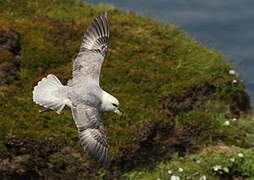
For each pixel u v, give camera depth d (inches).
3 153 701.9
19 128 723.4
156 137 766.5
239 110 868.6
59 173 717.3
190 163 761.6
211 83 856.3
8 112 745.0
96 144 440.1
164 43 930.1
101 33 503.2
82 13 984.9
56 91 448.8
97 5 1033.5
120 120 768.9
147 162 754.8
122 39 919.0
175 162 760.3
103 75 833.5
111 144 738.8
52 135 724.7
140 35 940.6
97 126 442.9
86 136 439.2
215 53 925.8
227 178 761.0
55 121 748.6
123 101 794.8
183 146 783.7
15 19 912.9
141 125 759.7
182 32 991.0
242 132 823.7
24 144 709.9
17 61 824.9
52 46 856.3
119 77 835.4
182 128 791.7
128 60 871.1
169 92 818.2
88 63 485.4
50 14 960.9
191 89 832.3
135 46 907.4
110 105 450.3
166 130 776.9
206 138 798.5
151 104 801.6
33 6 962.1
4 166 700.7
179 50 923.4
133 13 1018.7
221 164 759.1
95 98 446.6
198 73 874.1
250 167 762.2
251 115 880.9
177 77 855.7
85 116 440.5
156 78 842.2
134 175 735.7
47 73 818.8
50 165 715.4
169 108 808.9
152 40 932.6
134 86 824.9
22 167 706.8
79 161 718.5
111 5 1035.9
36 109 762.2
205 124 806.5
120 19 976.9
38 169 714.2
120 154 734.5
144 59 877.2
